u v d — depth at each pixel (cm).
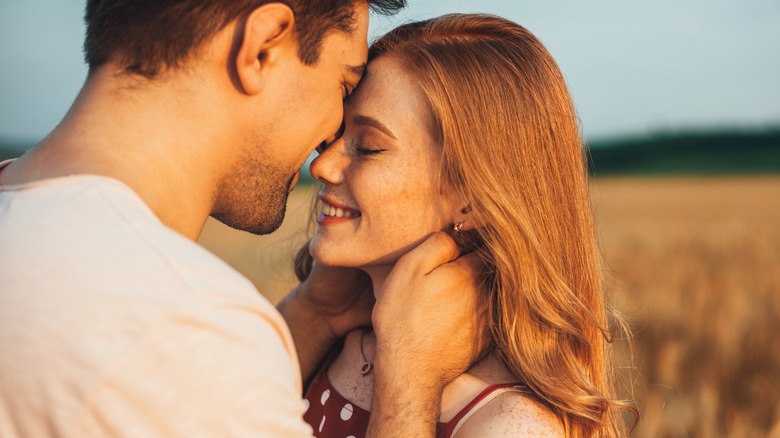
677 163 9462
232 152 157
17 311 112
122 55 144
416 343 178
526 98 198
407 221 194
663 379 572
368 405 199
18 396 111
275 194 171
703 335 674
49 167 134
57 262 115
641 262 1219
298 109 164
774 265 1201
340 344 230
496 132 193
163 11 143
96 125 141
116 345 111
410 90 193
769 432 480
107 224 122
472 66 193
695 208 3212
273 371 122
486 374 187
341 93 177
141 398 111
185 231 152
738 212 2925
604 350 207
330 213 204
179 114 147
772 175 8131
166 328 113
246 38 146
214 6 145
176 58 145
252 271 1082
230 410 117
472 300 187
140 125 143
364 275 223
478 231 196
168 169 145
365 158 195
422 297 182
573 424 184
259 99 156
